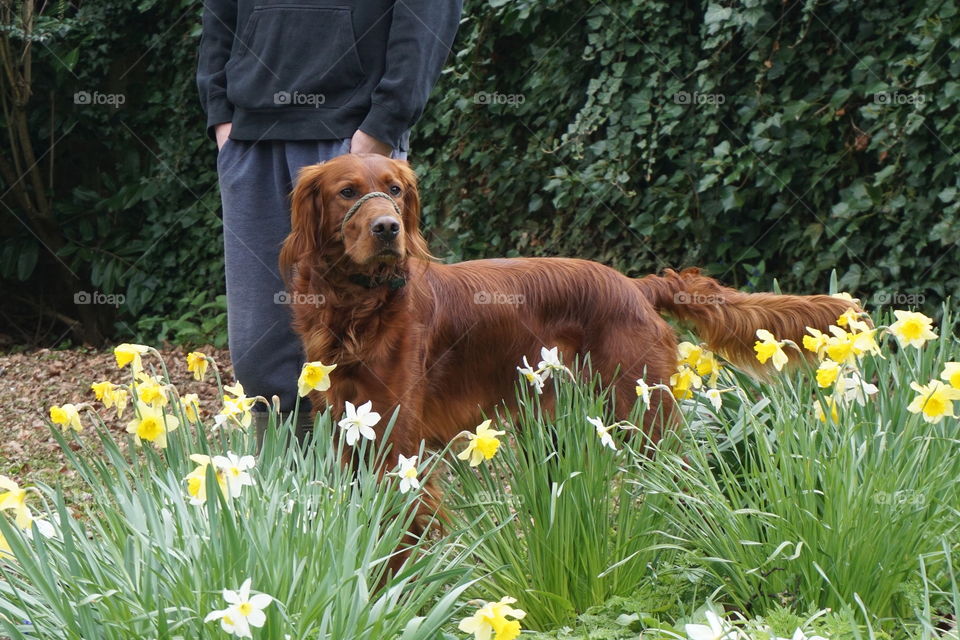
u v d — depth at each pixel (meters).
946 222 4.88
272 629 2.15
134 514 2.55
